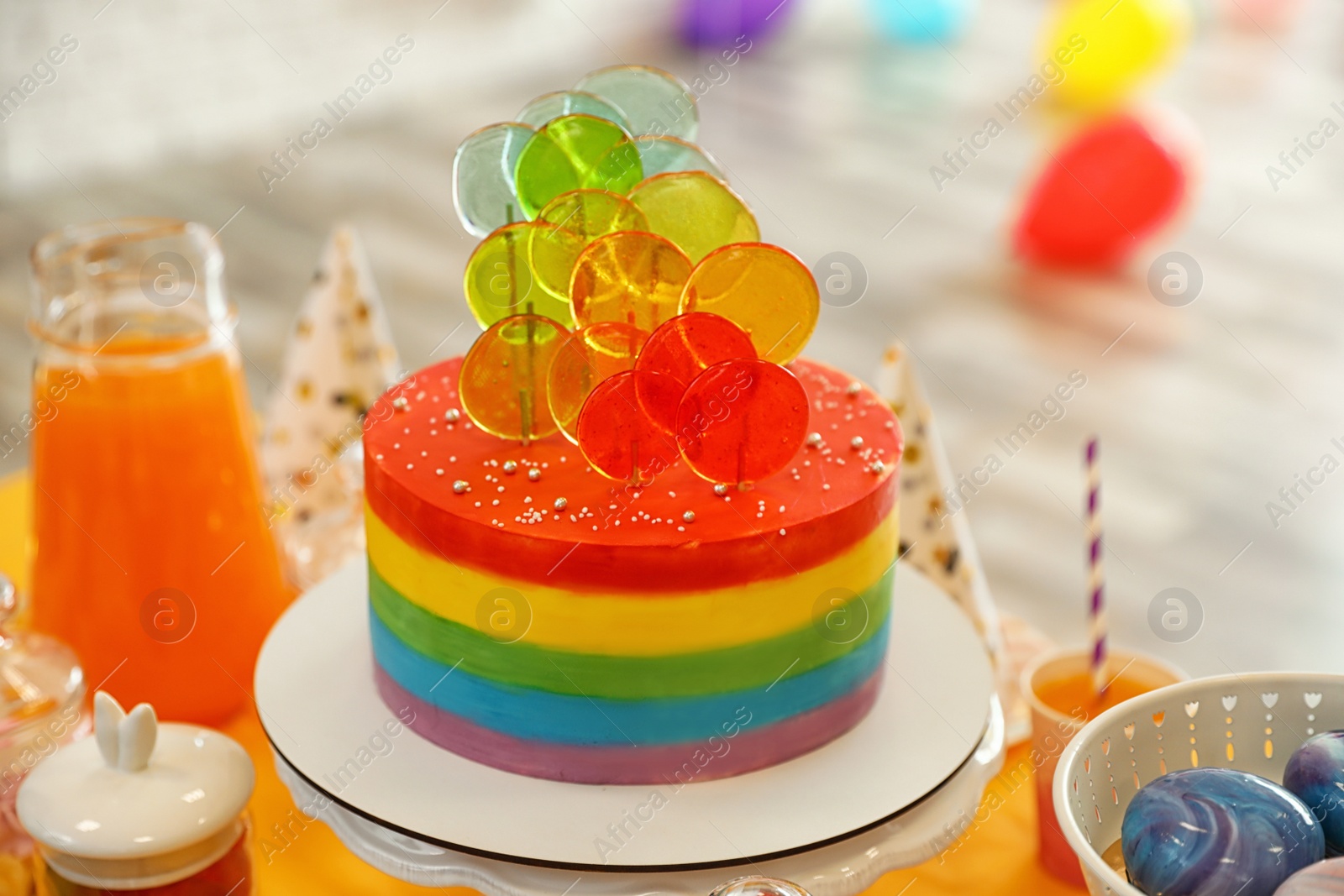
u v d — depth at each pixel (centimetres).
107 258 113
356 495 130
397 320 295
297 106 412
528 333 102
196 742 101
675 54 473
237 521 116
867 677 104
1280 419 268
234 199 356
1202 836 90
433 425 106
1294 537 233
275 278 312
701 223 104
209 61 388
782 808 99
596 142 104
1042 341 295
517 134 104
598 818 98
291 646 109
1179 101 440
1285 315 311
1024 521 235
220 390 115
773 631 100
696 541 97
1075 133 411
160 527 113
